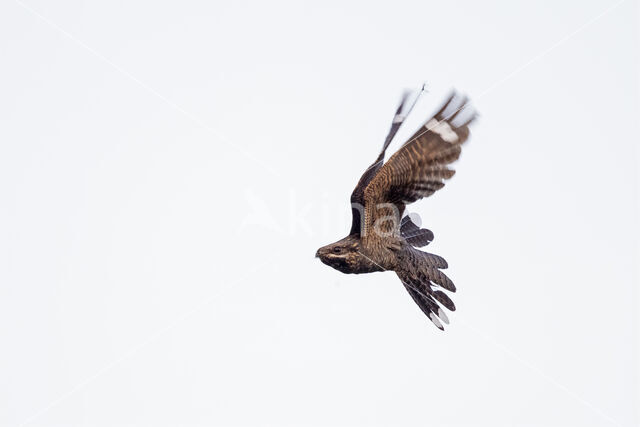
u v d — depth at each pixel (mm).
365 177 10062
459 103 9320
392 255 10305
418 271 10633
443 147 9406
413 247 11070
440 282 10758
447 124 9375
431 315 10930
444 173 9453
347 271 10398
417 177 9625
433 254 10984
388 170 9766
